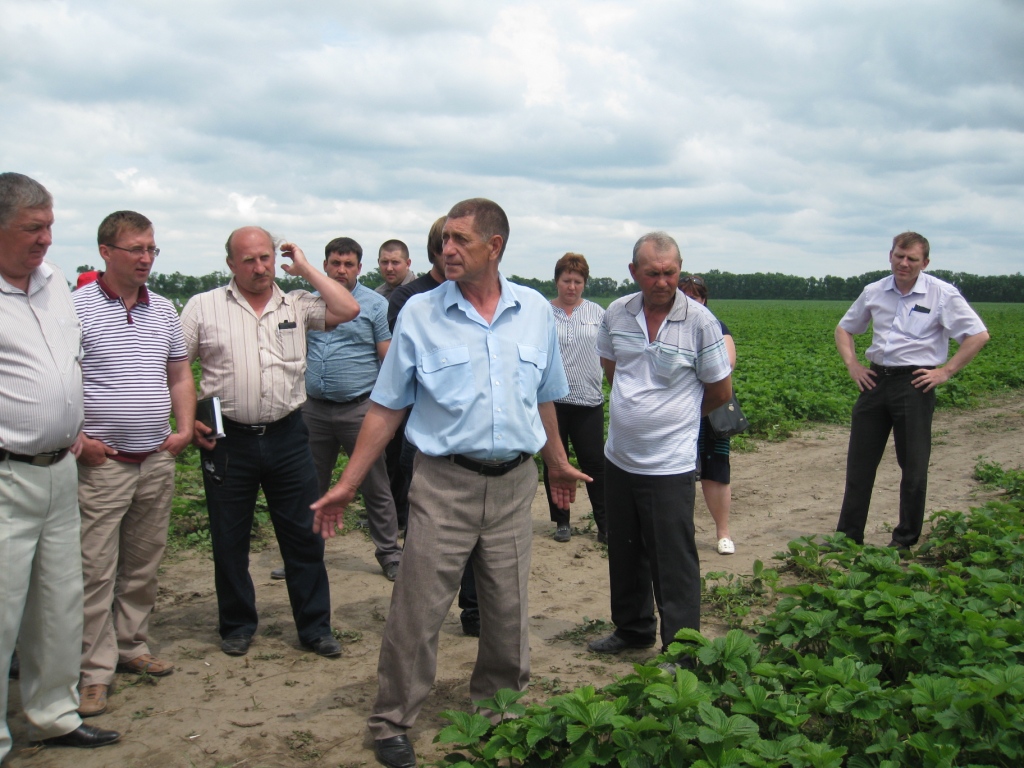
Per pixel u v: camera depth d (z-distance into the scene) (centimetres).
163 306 431
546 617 537
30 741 377
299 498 471
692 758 322
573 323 663
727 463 649
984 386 1731
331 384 600
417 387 365
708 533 723
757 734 322
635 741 321
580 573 622
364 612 543
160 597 563
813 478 945
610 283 7825
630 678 361
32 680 368
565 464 397
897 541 655
